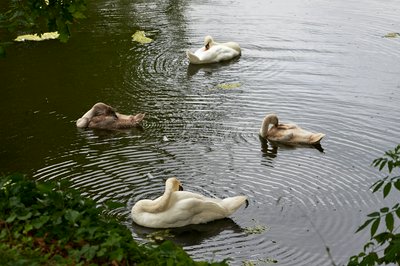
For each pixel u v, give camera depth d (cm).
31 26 951
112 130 1531
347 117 1608
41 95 1752
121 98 1738
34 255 723
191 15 2534
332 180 1277
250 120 1594
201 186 1254
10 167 1338
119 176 1293
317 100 1719
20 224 779
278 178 1290
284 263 1008
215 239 1091
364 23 2419
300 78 1888
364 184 1255
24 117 1609
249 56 2097
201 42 2225
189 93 1777
